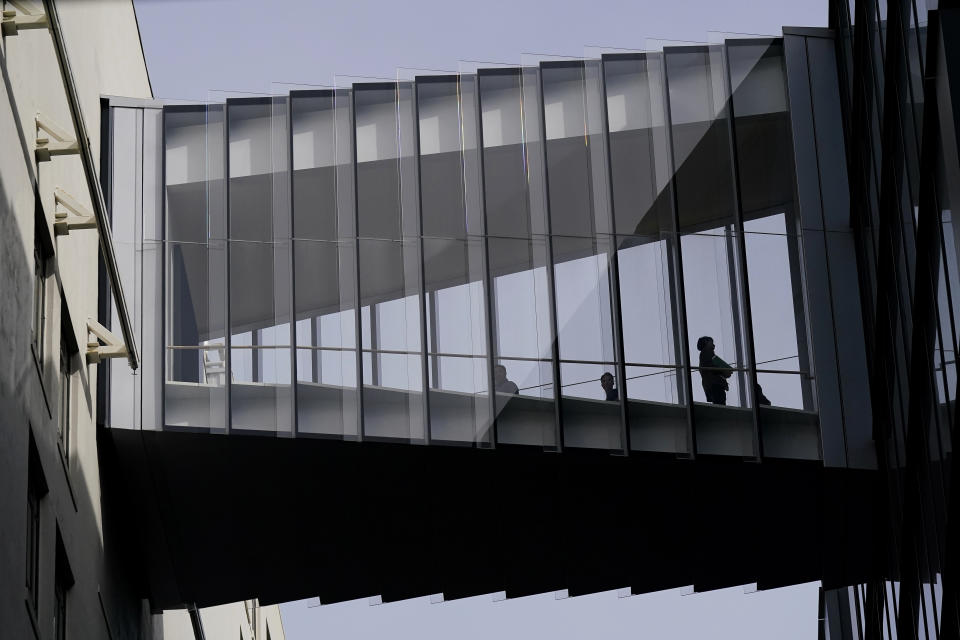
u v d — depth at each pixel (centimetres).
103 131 2616
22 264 1775
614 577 2812
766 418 2578
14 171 1755
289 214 2583
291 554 2728
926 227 2202
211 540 2681
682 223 2661
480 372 2541
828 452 2575
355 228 2588
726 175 2702
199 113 2638
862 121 2598
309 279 2559
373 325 2544
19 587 1691
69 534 2109
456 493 2669
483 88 2691
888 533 2638
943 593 2222
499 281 2592
